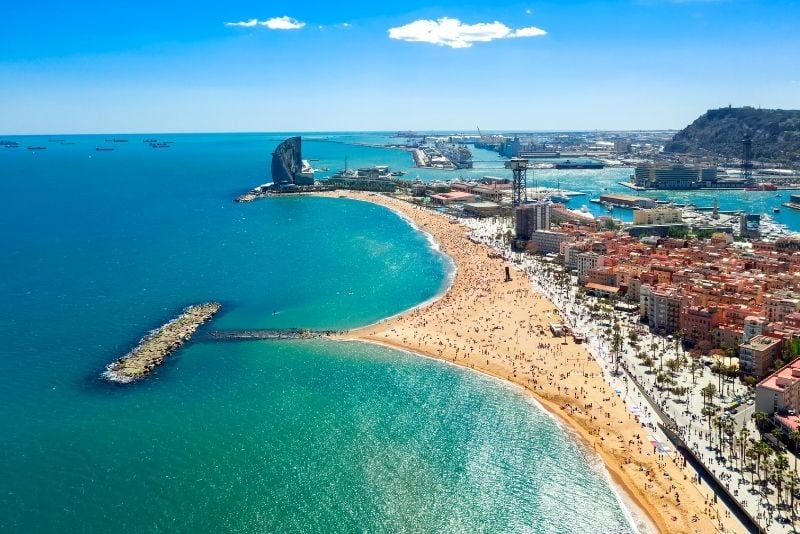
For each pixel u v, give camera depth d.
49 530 178.75
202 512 187.25
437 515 188.88
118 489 197.88
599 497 198.00
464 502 195.25
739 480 197.75
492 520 187.38
